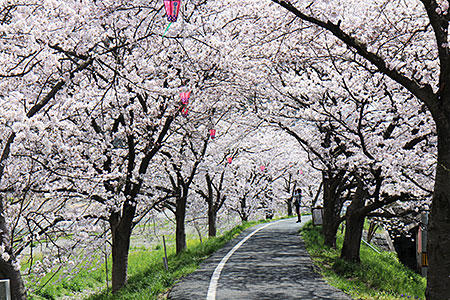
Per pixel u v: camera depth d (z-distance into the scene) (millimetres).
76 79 10812
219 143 23891
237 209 38656
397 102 12992
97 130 12461
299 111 14805
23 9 7504
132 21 10289
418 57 11438
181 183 19703
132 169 12633
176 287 10570
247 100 17203
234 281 11062
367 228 28062
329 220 18547
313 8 9484
